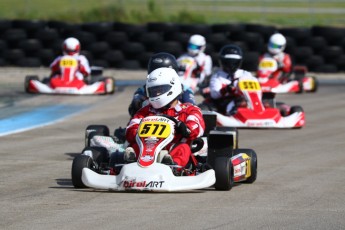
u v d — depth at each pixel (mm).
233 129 31969
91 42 84688
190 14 108062
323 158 37531
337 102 64500
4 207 24844
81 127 47719
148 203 25328
